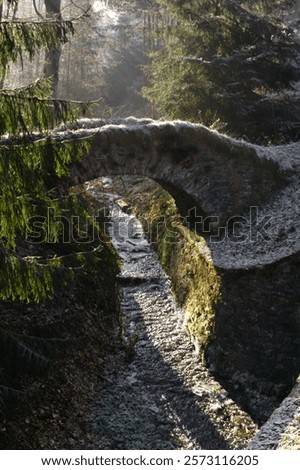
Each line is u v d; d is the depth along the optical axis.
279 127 17.36
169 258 14.52
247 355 9.91
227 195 12.69
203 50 16.48
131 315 12.40
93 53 28.44
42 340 7.25
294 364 9.53
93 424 8.38
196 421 8.90
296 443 6.16
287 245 10.95
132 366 10.40
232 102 15.94
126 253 15.63
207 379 10.04
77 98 28.94
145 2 24.52
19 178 5.89
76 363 9.10
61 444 7.47
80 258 7.23
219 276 10.98
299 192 13.01
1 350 6.71
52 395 8.03
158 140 11.25
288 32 17.42
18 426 7.04
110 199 20.17
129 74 31.16
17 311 8.48
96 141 10.46
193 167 12.05
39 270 6.18
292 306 9.93
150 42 29.70
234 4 16.17
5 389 6.71
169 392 9.66
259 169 13.09
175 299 13.03
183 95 15.93
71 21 6.00
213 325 10.55
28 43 5.73
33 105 5.78
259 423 8.91
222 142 12.32
